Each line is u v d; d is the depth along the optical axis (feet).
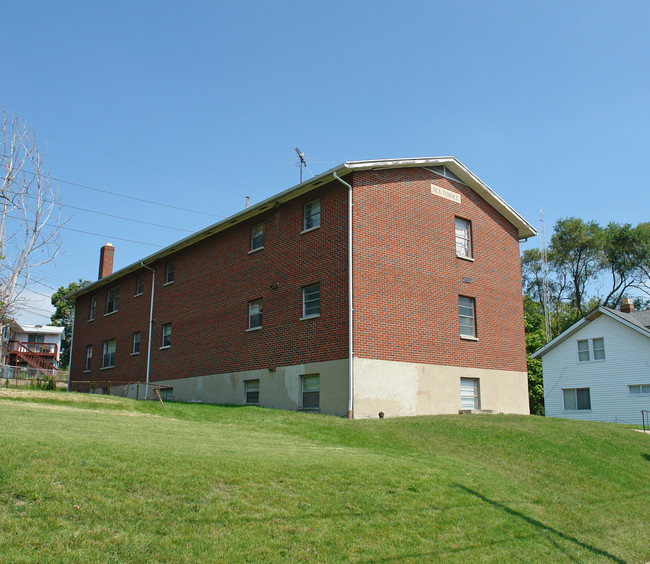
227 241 80.07
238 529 23.65
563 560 28.07
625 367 114.52
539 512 33.94
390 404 61.16
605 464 46.96
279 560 22.11
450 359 68.69
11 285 58.59
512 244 82.33
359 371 59.31
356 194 63.46
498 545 27.96
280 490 28.22
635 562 29.71
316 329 63.82
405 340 64.23
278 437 45.14
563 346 124.67
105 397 60.95
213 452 33.14
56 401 55.62
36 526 20.74
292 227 69.82
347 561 23.22
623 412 113.39
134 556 20.27
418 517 28.71
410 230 67.67
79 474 25.54
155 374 89.76
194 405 64.69
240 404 72.18
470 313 73.72
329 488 29.71
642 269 188.75
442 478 35.12
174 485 26.25
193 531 22.75
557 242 196.65
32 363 161.68
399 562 24.14
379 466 35.22
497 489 35.96
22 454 26.63
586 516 34.86
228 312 77.25
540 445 49.11
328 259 64.08
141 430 40.22
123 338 100.48
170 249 89.20
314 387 63.62
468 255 75.00
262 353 70.49
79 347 115.85
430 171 71.77
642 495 41.47
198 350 81.46
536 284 208.74
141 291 98.73
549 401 124.67
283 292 69.26
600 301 197.47
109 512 22.77
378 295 62.75
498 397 73.77
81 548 20.02
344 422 52.85
